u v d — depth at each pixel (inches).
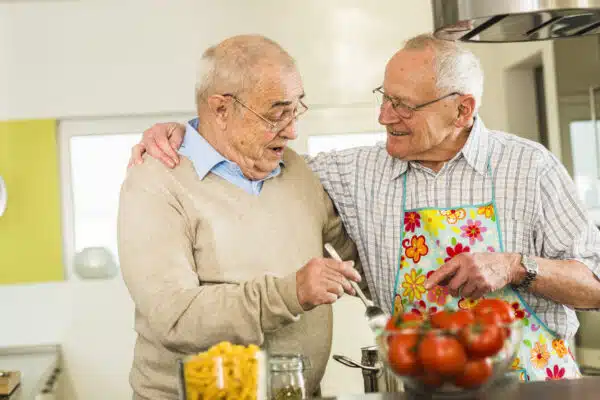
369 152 94.3
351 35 209.8
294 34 209.3
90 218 208.4
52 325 197.6
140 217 81.6
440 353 54.9
